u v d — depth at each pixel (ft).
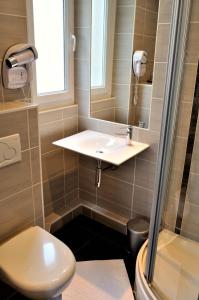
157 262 4.78
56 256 4.28
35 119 4.71
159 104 5.88
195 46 4.56
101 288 5.44
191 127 5.11
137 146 6.29
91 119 7.23
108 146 6.49
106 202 7.73
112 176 7.30
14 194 4.70
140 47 5.84
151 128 6.18
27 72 4.90
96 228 7.49
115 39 6.18
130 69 6.11
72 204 8.03
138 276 4.89
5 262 4.13
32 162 4.88
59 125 6.94
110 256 6.42
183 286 4.57
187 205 5.56
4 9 4.23
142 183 6.77
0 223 4.61
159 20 5.35
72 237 7.11
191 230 5.74
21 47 4.55
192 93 4.96
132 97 6.31
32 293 3.77
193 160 5.29
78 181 8.21
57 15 6.32
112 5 6.01
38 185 5.14
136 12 5.66
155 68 5.72
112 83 6.55
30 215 5.14
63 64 6.87
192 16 4.26
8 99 4.75
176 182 5.14
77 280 5.61
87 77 6.93
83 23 6.55
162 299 4.39
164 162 4.17
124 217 7.44
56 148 7.05
